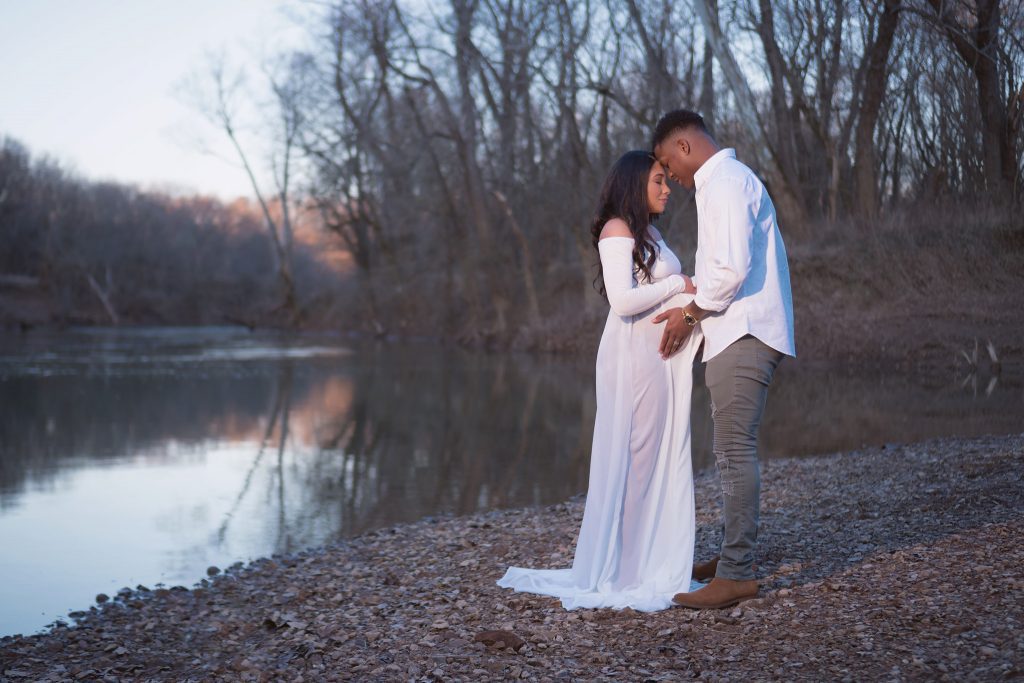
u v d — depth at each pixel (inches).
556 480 316.2
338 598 170.6
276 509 278.5
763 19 798.5
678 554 145.6
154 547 235.1
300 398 618.8
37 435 452.8
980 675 100.0
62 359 1023.0
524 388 681.6
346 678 121.3
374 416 519.5
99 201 2524.6
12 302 2155.5
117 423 498.6
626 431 147.7
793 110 864.9
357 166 1514.5
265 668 129.8
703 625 129.7
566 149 1060.5
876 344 715.4
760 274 135.1
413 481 319.6
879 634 116.5
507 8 1049.5
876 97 800.9
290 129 1710.1
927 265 733.3
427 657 126.7
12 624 172.9
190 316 2321.6
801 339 759.7
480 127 1243.2
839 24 788.0
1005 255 697.6
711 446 365.7
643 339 147.5
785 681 105.3
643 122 898.7
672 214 864.9
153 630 163.8
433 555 199.5
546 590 154.1
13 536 248.1
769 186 848.9
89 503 291.0
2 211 2363.4
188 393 657.0
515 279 1300.4
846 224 830.5
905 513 180.5
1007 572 132.8
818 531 175.5
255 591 187.2
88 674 137.6
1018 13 637.9
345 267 1859.0
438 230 1398.9
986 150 699.4
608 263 146.0
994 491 187.2
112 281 2358.5
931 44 712.4
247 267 2630.4
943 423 390.3
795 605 132.3
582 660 120.0
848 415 430.3
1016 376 607.5
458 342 1376.7
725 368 134.7
